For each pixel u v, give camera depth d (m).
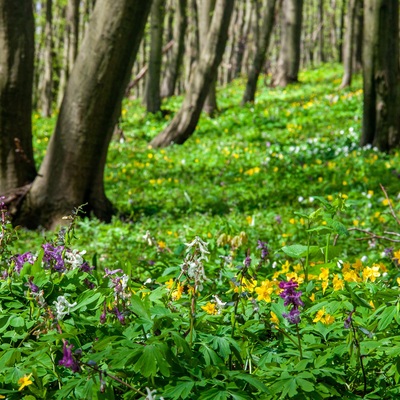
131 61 11.05
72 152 11.07
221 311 3.39
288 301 2.90
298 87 35.94
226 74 57.41
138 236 10.05
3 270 3.77
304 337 3.20
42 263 3.59
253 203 12.34
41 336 3.16
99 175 11.43
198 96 20.67
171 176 15.80
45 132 25.45
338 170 14.41
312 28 67.88
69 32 34.56
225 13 20.42
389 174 13.81
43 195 11.09
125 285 3.15
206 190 13.68
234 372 2.80
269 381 2.90
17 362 3.00
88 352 2.88
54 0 44.00
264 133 20.72
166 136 20.69
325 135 18.88
